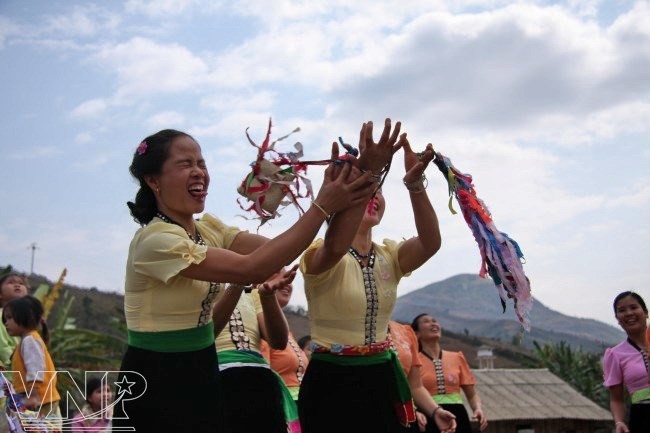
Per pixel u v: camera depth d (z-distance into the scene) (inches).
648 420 269.4
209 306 133.6
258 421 182.1
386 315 182.4
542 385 643.5
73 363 695.1
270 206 135.5
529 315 150.2
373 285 179.2
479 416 309.1
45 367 231.3
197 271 123.6
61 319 750.5
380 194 186.1
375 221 183.9
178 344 129.9
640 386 272.7
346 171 131.0
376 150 132.8
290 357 232.1
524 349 1672.0
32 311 236.1
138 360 130.0
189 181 133.3
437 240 178.9
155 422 126.8
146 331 129.6
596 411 607.2
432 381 299.1
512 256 153.3
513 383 637.9
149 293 129.3
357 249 182.2
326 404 175.6
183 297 129.0
